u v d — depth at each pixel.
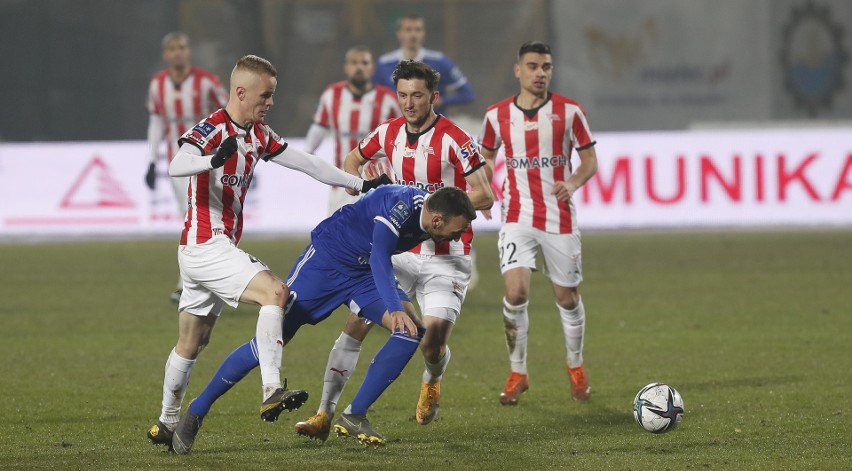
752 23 78.69
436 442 20.02
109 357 29.45
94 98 83.38
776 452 18.94
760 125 74.25
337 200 39.16
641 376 26.64
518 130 25.03
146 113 84.38
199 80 42.41
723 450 19.12
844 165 61.41
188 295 19.12
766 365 27.58
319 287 19.47
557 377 26.95
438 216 18.36
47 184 62.25
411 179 22.33
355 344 19.92
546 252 24.80
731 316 35.72
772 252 53.34
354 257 19.36
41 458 18.66
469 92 42.62
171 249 57.88
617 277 46.03
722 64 79.12
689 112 79.31
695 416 22.03
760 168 61.62
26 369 27.78
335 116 40.03
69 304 39.56
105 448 19.44
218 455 18.89
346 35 86.00
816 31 78.81
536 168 24.98
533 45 25.19
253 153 19.02
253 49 85.44
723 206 61.66
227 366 18.53
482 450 19.31
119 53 84.00
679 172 61.81
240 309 38.94
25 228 62.25
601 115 79.69
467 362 28.80
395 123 22.52
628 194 61.84
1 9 80.81
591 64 79.81
